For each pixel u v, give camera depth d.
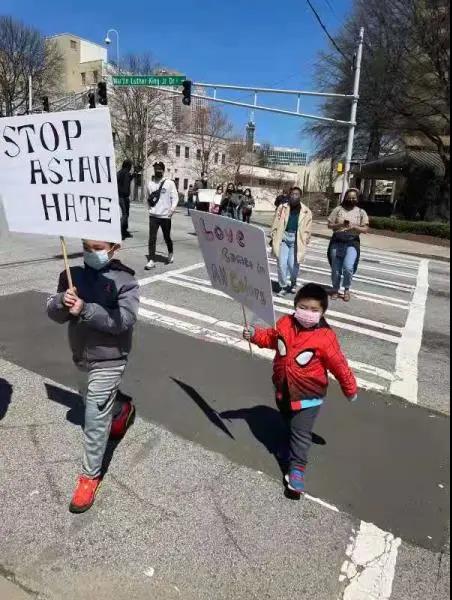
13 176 2.64
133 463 3.17
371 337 6.50
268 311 2.96
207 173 68.56
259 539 2.62
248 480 3.09
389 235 23.73
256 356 5.17
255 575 2.40
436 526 2.82
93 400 2.72
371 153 35.72
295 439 2.97
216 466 3.20
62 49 69.56
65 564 2.38
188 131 67.69
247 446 3.45
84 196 2.52
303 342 2.94
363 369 5.25
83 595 2.23
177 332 5.78
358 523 2.80
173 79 19.16
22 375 4.29
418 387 4.83
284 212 8.20
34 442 3.31
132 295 2.70
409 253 17.91
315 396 2.97
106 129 2.37
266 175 83.62
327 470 3.27
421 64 24.02
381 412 4.19
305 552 2.56
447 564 2.55
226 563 2.46
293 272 8.38
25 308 6.14
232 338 5.70
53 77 57.03
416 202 30.48
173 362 4.85
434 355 5.93
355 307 8.09
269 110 19.12
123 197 12.73
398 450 3.60
